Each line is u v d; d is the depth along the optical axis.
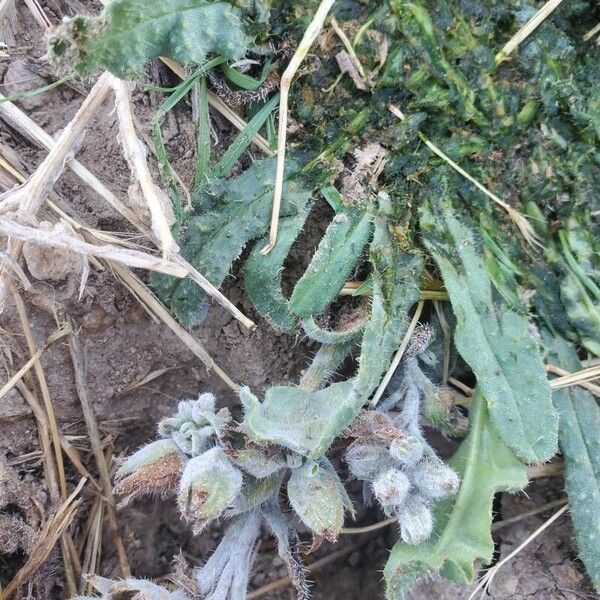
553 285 0.21
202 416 0.19
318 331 0.20
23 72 0.22
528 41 0.20
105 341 0.23
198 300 0.21
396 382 0.22
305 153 0.21
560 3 0.21
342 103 0.21
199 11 0.19
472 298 0.20
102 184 0.21
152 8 0.18
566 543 0.22
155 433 0.24
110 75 0.20
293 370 0.23
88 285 0.22
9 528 0.22
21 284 0.21
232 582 0.20
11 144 0.22
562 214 0.21
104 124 0.22
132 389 0.23
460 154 0.21
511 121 0.21
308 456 0.18
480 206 0.21
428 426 0.24
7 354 0.22
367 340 0.19
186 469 0.18
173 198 0.20
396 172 0.21
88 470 0.24
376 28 0.20
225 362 0.23
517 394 0.20
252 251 0.21
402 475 0.18
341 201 0.21
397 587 0.19
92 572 0.22
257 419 0.18
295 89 0.21
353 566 0.25
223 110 0.22
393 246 0.21
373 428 0.19
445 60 0.20
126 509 0.24
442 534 0.19
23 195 0.19
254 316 0.23
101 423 0.24
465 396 0.23
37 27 0.22
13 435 0.22
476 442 0.20
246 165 0.22
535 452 0.19
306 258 0.22
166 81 0.22
